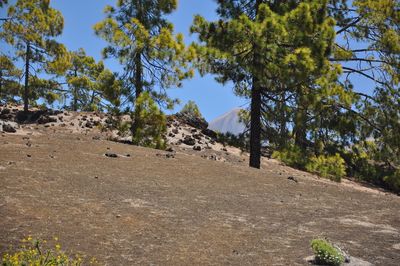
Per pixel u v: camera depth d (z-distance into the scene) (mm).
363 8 31172
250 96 25094
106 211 10094
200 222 10234
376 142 31281
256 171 18000
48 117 31062
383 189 29109
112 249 7984
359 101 31234
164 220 10039
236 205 12164
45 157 14797
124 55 27047
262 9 21500
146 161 16672
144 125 24984
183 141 28266
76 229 8719
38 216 9086
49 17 36250
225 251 8555
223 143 26188
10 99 44750
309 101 22609
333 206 13438
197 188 13531
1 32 35375
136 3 29359
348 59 30031
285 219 11312
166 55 27047
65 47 37750
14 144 16750
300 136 29062
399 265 8641
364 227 11289
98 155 16516
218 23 22359
